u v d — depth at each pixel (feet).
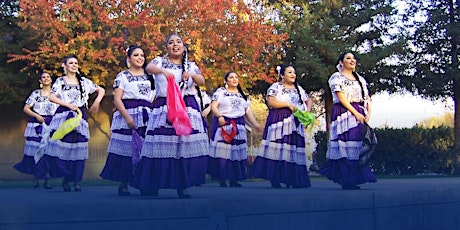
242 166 27.40
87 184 32.40
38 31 40.65
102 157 48.19
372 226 15.65
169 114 15.07
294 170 23.71
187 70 15.89
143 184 15.39
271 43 45.73
